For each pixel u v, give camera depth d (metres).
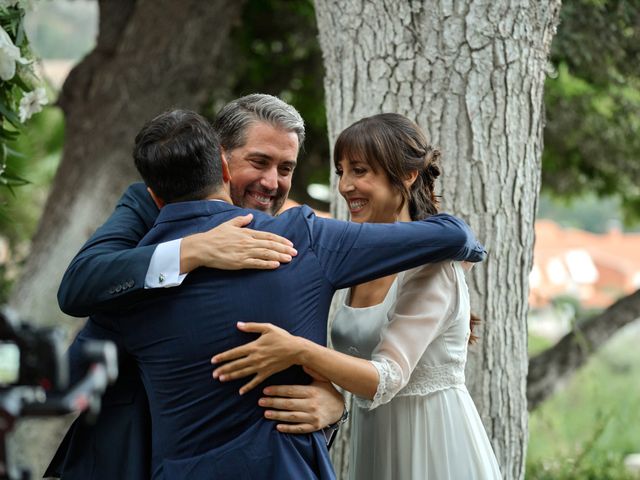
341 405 4.24
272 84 13.06
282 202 5.27
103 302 4.12
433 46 6.04
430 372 4.70
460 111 6.02
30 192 14.69
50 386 2.94
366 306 4.89
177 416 4.07
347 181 4.87
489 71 6.01
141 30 11.12
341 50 6.30
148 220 4.68
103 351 3.07
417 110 6.06
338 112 6.33
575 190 13.23
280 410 4.09
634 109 11.10
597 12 9.48
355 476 4.99
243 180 5.08
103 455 4.32
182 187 4.26
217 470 3.99
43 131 15.23
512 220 6.11
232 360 4.04
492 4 6.01
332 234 4.17
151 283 4.04
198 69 11.19
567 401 16.95
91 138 11.26
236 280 4.06
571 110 11.27
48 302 10.87
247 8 12.20
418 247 4.16
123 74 11.16
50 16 28.50
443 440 4.67
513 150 6.08
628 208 13.76
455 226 4.26
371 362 4.31
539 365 10.74
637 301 10.79
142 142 4.29
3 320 2.94
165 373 4.09
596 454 12.30
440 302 4.57
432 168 4.93
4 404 2.70
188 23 11.02
